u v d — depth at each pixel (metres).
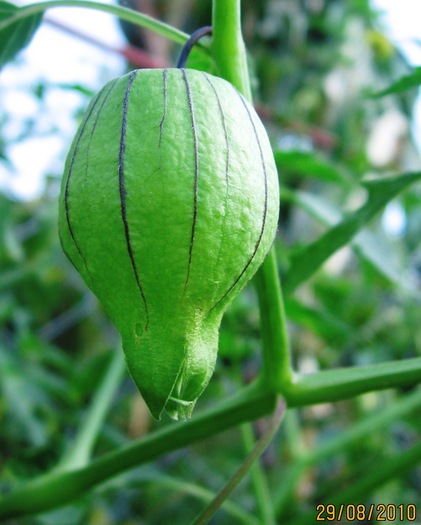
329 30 0.36
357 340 0.29
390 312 0.31
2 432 0.23
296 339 0.30
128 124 0.10
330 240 0.16
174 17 0.33
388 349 0.31
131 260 0.09
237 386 0.22
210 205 0.09
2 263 0.27
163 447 0.14
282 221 0.34
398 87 0.15
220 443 0.34
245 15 0.35
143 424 0.30
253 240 0.10
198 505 0.29
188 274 0.09
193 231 0.09
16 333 0.28
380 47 0.37
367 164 0.33
